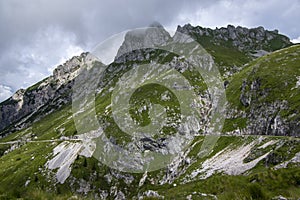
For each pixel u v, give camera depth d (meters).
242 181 24.94
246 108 144.62
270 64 164.50
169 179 137.88
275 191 22.62
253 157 82.94
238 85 175.62
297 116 106.38
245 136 117.12
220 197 23.12
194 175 106.88
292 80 135.50
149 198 24.03
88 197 18.69
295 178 23.50
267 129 117.62
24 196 16.56
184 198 24.70
